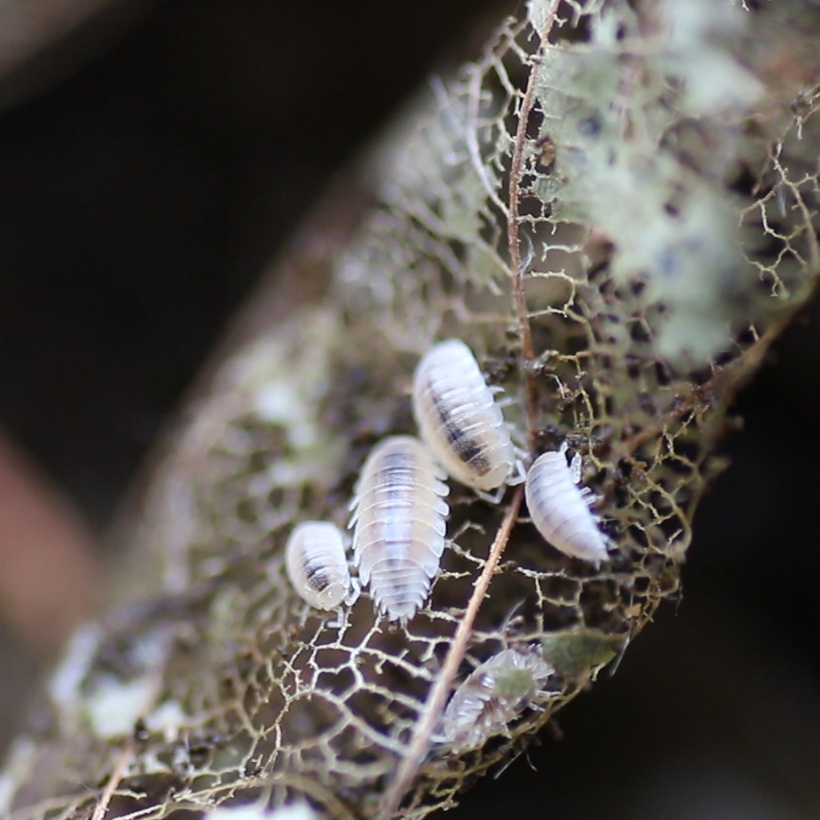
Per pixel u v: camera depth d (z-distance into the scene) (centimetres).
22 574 8
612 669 7
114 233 9
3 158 9
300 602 7
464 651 7
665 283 7
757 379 8
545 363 7
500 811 8
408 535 7
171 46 9
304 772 7
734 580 8
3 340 9
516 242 7
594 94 7
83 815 7
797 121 7
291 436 8
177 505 8
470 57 8
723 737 8
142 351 9
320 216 8
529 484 7
